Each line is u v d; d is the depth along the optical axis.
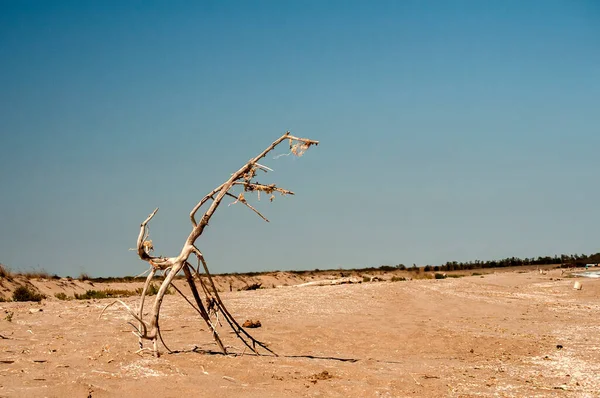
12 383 7.47
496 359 12.04
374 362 11.11
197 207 10.02
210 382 8.09
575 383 9.66
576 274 41.38
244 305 18.70
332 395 8.09
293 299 20.56
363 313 18.28
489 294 25.25
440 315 18.62
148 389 7.55
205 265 10.12
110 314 15.45
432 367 10.97
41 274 29.58
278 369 9.39
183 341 12.16
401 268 61.41
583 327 16.58
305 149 9.99
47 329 12.99
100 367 8.62
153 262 9.89
